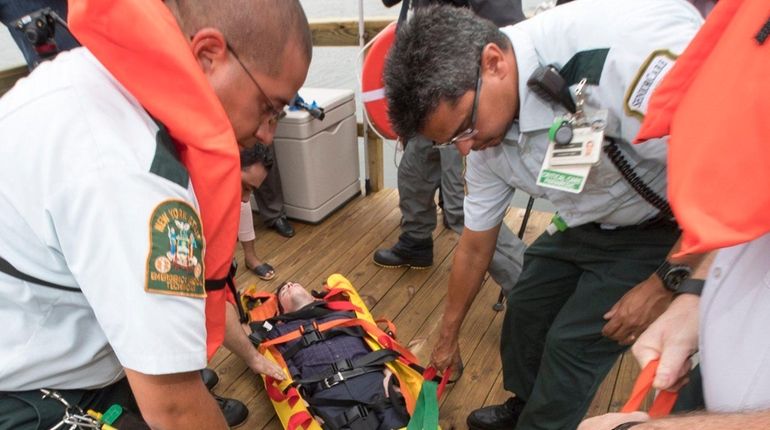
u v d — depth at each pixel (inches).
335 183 124.2
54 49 55.6
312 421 63.8
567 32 40.8
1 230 24.1
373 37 112.7
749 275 25.7
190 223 24.5
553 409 56.5
